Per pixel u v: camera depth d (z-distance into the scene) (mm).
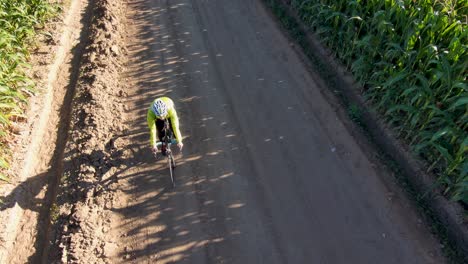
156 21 10445
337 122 7125
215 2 11305
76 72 8688
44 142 6992
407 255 5062
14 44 8430
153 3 11352
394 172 6152
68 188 6031
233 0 11359
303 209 5684
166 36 9781
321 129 7000
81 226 5402
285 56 8930
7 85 7047
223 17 10539
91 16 10758
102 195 5945
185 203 5844
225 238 5363
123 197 5953
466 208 5566
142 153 6645
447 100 5668
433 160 6113
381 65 7172
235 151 6637
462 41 5980
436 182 5723
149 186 6109
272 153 6582
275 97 7758
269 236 5355
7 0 8695
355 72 7938
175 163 6457
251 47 9281
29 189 6133
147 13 10852
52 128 7289
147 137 6930
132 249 5277
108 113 7410
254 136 6902
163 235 5434
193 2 11352
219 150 6664
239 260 5098
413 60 6309
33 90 7613
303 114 7332
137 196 5965
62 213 5656
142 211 5754
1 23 8312
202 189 6039
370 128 7020
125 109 7582
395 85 6609
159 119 5113
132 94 7961
